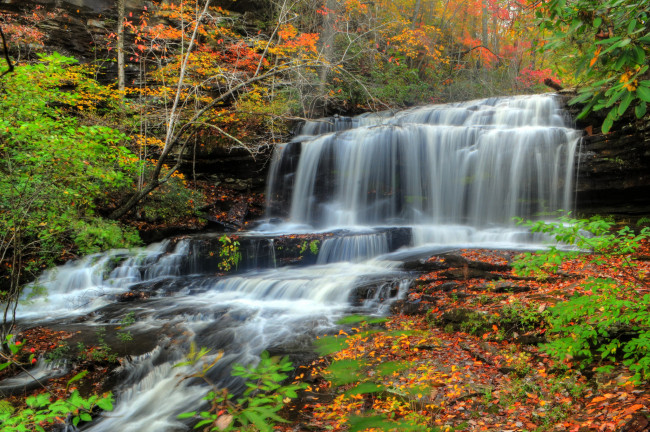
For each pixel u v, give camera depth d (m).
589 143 12.55
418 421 4.29
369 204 15.98
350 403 4.95
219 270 12.15
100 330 8.11
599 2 3.85
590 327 4.75
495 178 14.23
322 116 20.58
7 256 10.73
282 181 17.19
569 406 4.57
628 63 3.15
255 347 6.97
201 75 17.28
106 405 2.46
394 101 22.08
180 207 14.97
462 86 26.09
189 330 7.89
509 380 5.28
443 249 11.85
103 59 18.67
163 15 18.61
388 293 8.78
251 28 20.91
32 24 17.27
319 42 20.34
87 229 8.40
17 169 7.20
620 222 11.80
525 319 6.22
